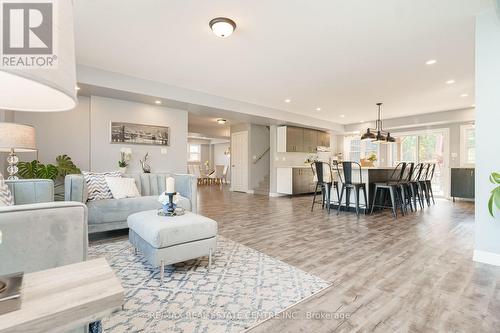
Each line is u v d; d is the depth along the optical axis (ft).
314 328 4.70
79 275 2.28
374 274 7.00
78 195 9.36
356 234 11.09
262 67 12.73
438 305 5.46
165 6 7.86
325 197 17.92
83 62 12.34
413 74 13.42
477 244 7.97
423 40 9.87
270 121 23.54
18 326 1.58
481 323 4.83
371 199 16.28
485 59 7.82
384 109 21.88
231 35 9.59
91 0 7.57
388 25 8.82
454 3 7.55
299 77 14.12
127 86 14.03
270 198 23.52
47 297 1.89
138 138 16.62
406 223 13.25
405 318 5.00
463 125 22.67
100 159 15.33
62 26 1.76
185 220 7.20
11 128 7.40
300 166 27.50
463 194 21.61
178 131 18.34
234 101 18.98
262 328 4.70
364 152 29.63
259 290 6.10
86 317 1.87
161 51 11.05
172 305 5.44
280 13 8.16
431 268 7.41
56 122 14.92
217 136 38.32
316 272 7.13
